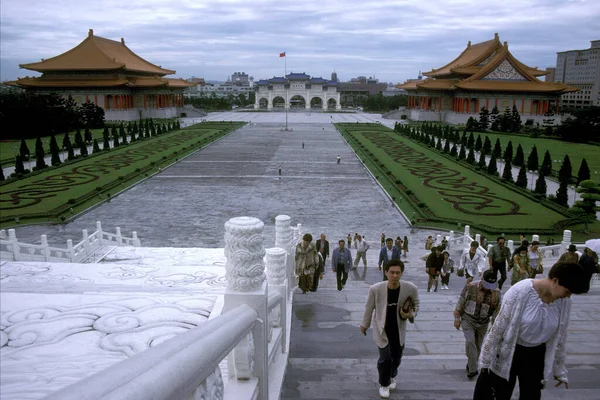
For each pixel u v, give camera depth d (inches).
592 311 437.7
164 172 2155.5
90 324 307.1
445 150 2736.2
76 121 3745.1
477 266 585.0
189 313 329.1
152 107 5083.7
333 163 2454.5
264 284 202.7
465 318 311.3
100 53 4596.5
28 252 917.8
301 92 7190.0
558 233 1291.8
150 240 1254.9
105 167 2176.4
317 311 460.8
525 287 205.8
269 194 1764.3
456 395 288.2
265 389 205.8
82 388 65.7
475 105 4547.2
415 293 288.4
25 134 3329.2
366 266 817.5
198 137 3368.6
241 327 155.8
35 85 4308.6
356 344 376.5
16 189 1747.0
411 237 1304.1
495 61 4451.3
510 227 1341.0
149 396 75.3
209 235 1298.0
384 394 283.3
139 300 352.5
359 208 1593.3
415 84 5339.6
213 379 118.2
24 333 291.6
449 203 1609.3
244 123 4640.8
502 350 211.2
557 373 219.0
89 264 645.9
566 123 3425.2
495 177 2011.6
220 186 1886.1
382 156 2608.3
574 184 1995.6
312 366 327.3
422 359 343.9
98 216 1467.8
